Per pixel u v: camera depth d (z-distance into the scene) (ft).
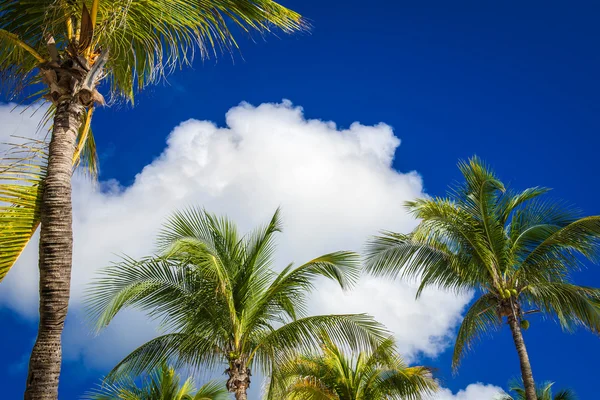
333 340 40.60
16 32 22.66
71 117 19.97
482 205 47.67
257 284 41.91
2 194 18.29
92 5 21.11
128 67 24.40
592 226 45.11
